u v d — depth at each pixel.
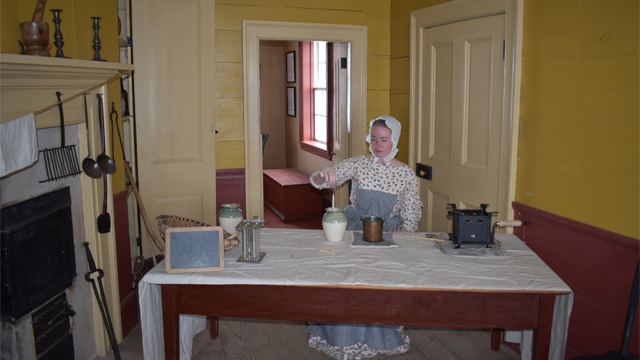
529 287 1.90
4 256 2.06
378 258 2.18
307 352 2.88
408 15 3.94
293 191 5.88
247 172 4.08
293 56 7.02
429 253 2.25
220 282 1.96
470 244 2.27
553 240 2.61
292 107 7.22
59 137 2.41
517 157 2.87
